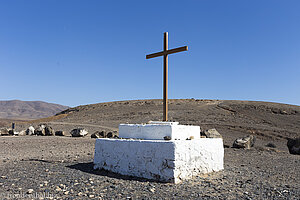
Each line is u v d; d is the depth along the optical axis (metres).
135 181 7.43
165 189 6.62
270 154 15.10
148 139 8.99
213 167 8.91
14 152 14.51
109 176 8.20
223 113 57.81
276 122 51.03
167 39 10.63
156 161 7.64
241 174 8.71
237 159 12.65
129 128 9.73
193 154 8.00
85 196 6.03
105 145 9.19
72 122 54.19
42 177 7.96
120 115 60.84
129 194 6.18
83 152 14.56
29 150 15.45
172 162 7.30
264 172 9.29
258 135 37.47
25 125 43.94
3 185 6.98
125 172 8.38
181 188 6.71
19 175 8.25
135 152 8.20
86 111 74.69
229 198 5.96
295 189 6.90
